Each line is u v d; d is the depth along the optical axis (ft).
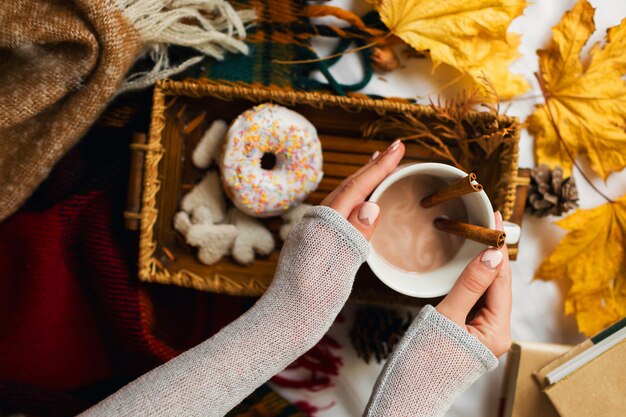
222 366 1.87
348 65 2.39
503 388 2.44
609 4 2.40
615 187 2.45
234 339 1.90
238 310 2.50
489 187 2.25
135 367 2.48
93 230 2.39
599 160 2.35
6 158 2.23
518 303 2.48
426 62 2.40
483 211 1.95
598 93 2.31
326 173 2.30
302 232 1.92
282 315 1.90
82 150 2.38
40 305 2.38
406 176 2.07
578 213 2.34
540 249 2.47
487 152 2.20
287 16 2.33
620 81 2.30
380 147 2.29
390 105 2.17
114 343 2.47
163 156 2.28
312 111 2.28
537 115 2.38
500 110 2.42
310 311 1.89
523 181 2.26
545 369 2.26
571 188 2.34
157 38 2.22
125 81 2.30
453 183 1.88
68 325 2.47
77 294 2.47
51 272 2.37
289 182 2.21
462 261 2.04
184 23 2.30
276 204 2.21
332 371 2.47
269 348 1.89
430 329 1.90
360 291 2.26
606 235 2.36
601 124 2.32
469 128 2.25
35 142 2.21
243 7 2.33
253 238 2.27
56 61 2.13
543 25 2.39
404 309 2.44
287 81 2.35
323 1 2.37
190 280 2.24
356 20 2.28
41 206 2.36
